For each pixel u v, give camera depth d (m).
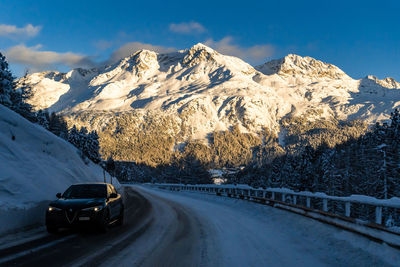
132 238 9.16
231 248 8.32
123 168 146.00
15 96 30.06
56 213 9.20
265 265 6.74
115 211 11.16
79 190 10.78
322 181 61.44
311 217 11.66
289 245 8.94
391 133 33.41
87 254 6.82
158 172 181.00
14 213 9.63
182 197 33.22
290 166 71.44
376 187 34.91
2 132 16.45
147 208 20.19
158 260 6.68
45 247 7.36
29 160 14.73
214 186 33.91
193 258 7.05
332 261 7.27
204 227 12.05
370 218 18.61
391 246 6.68
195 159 118.38
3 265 5.61
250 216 16.48
